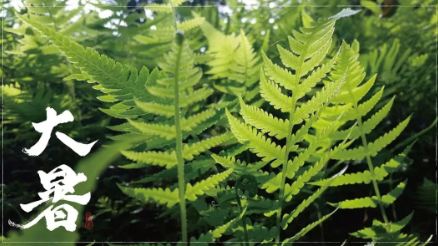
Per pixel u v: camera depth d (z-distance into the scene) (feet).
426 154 4.68
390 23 6.70
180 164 1.49
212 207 2.16
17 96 4.67
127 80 2.01
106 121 4.99
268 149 1.87
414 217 4.34
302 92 1.83
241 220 2.09
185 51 1.38
